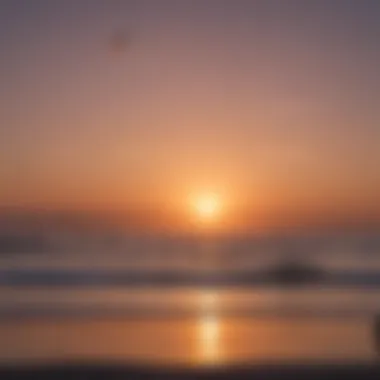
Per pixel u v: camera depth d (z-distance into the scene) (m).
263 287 68.44
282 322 46.78
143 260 101.69
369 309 51.91
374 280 74.00
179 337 41.66
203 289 66.94
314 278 76.62
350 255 113.88
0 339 40.56
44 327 44.47
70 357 36.31
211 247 137.50
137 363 34.00
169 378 31.38
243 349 38.41
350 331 43.50
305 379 31.62
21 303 55.22
